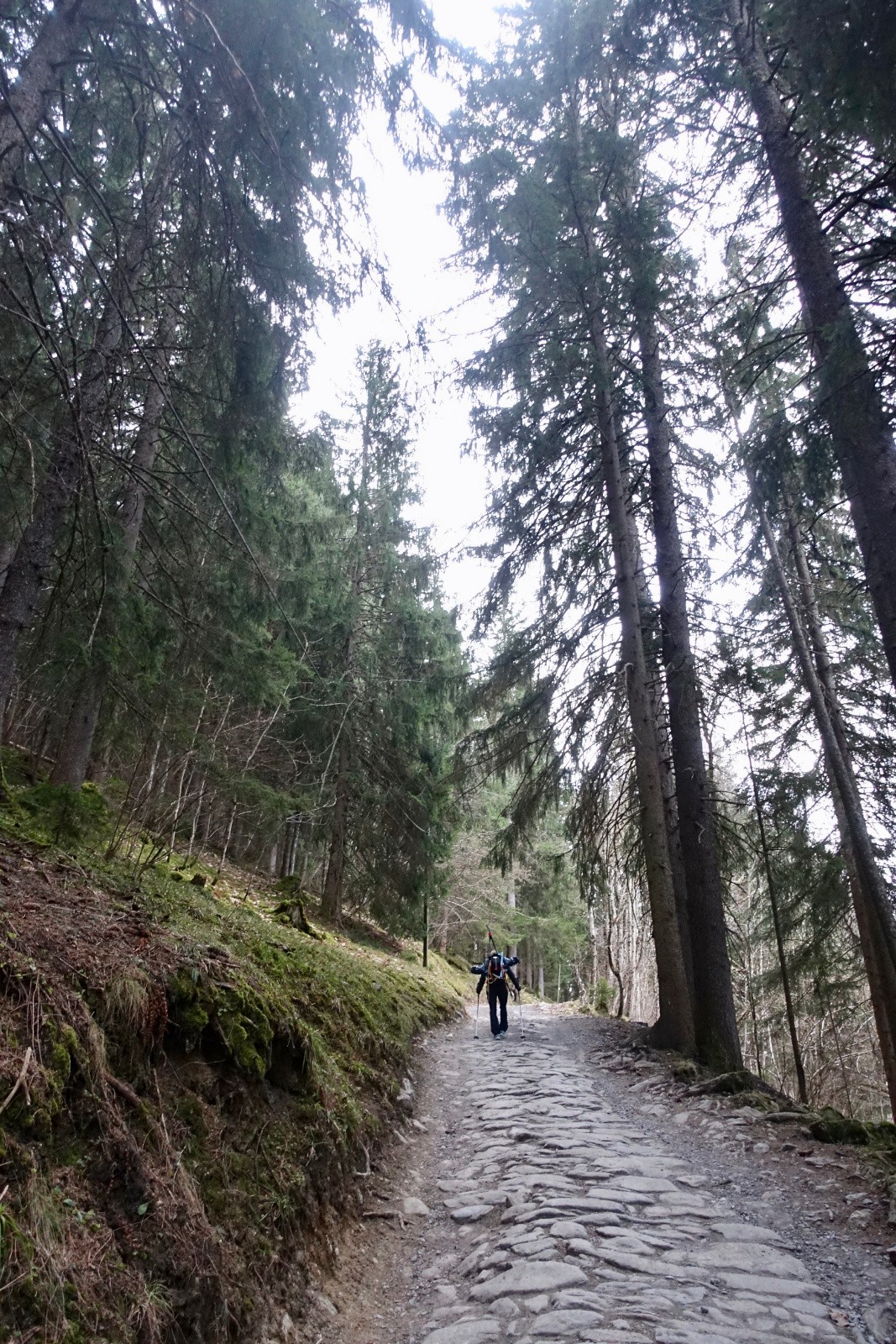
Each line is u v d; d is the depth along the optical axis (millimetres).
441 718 18094
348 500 16844
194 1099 3494
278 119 5898
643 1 6734
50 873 4680
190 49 5555
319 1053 5320
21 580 5547
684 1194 4785
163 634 8352
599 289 10680
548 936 31359
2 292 4961
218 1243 2998
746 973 18422
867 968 11273
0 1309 1946
